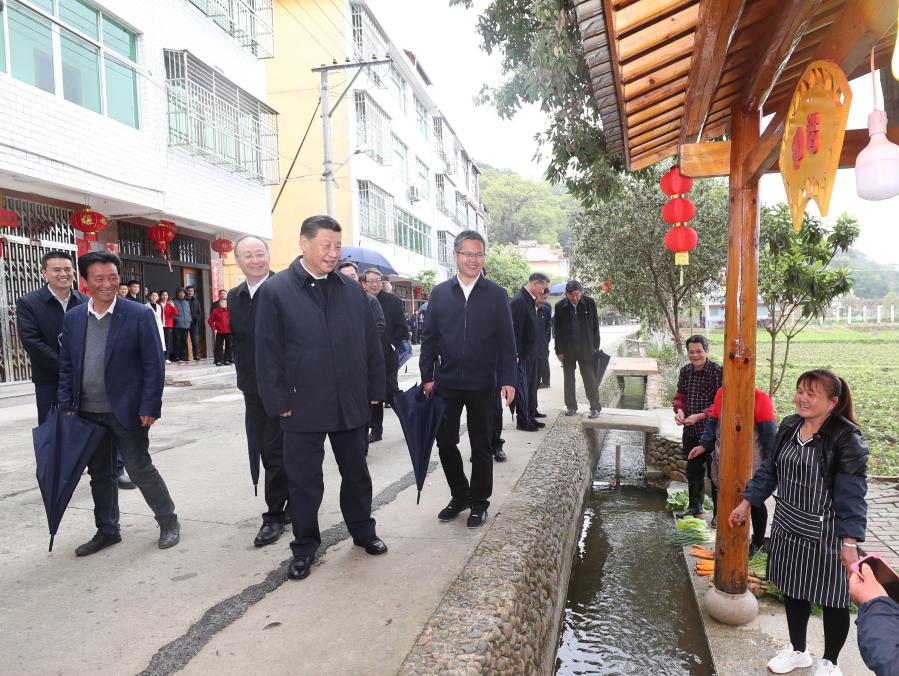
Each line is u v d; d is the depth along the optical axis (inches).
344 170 740.7
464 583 111.0
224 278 695.1
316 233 119.5
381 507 163.3
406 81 1004.6
